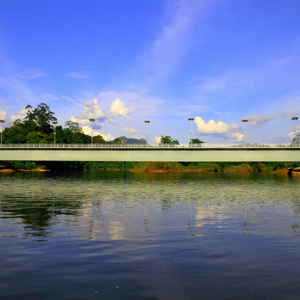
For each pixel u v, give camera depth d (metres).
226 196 47.41
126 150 85.25
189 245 18.05
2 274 13.37
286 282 12.66
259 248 17.53
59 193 50.16
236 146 81.38
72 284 12.35
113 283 12.46
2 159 88.81
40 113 192.00
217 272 13.71
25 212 30.47
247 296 11.37
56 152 87.81
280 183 77.75
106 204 37.03
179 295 11.41
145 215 28.95
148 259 15.38
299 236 20.59
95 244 18.08
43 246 17.62
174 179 96.06
